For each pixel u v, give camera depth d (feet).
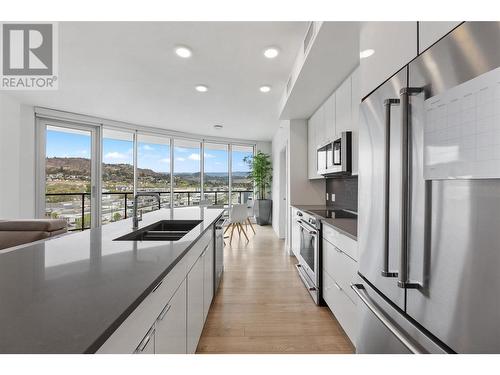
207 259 7.28
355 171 7.64
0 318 2.14
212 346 6.12
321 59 7.24
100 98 13.02
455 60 2.55
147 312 3.03
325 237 7.89
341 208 11.31
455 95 2.52
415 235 3.09
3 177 12.54
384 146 3.72
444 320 2.68
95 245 4.59
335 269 6.93
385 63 4.13
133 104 13.97
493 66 2.15
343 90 8.64
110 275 3.15
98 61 9.15
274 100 13.28
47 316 2.17
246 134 22.15
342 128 8.70
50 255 3.98
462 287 2.46
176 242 4.84
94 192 16.84
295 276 10.88
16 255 3.96
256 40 7.72
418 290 3.07
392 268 3.63
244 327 6.94
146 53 8.55
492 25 2.16
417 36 3.27
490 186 2.18
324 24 5.64
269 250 15.34
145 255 3.99
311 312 7.77
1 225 8.20
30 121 13.98
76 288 2.76
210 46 8.09
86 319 2.13
